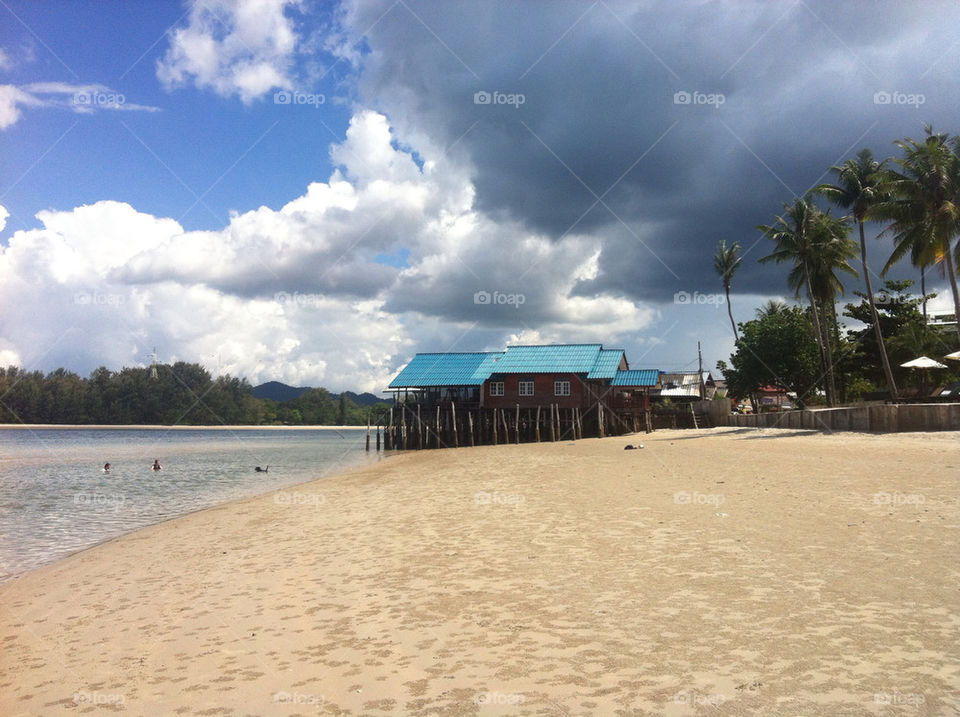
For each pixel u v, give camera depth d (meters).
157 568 10.95
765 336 55.19
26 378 136.25
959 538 8.65
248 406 158.25
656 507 12.59
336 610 7.53
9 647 7.37
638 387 55.53
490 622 6.67
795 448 24.52
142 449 63.38
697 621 6.24
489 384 53.41
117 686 5.83
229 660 6.23
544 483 17.91
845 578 7.25
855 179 41.72
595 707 4.66
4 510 20.97
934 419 25.84
